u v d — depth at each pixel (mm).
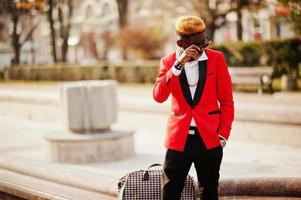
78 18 60969
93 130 8523
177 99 4043
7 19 45344
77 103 8398
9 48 46375
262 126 9328
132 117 12016
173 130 4035
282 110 8977
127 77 23703
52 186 5988
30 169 6594
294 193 5520
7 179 6359
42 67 29656
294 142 8883
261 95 14875
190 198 4328
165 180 4098
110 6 56500
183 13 38969
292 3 14344
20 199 6066
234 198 5496
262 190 5562
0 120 14898
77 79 26953
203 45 3977
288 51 18797
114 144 8211
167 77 3988
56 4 36156
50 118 14594
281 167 7074
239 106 9820
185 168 4055
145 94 16609
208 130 3967
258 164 7367
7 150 9430
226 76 4070
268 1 22312
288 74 18953
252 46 19234
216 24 24906
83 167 7793
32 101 15211
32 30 38875
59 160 8188
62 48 36719
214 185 4117
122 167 7715
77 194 5625
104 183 5691
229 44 19672
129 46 38906
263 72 16078
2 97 16656
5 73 33125
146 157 8469
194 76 4023
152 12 47812
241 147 9016
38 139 10734
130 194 4383
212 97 4051
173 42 45125
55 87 23438
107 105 8484
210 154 3990
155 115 11445
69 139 8094
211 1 27656
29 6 31062
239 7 22859
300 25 14875
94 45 53938
